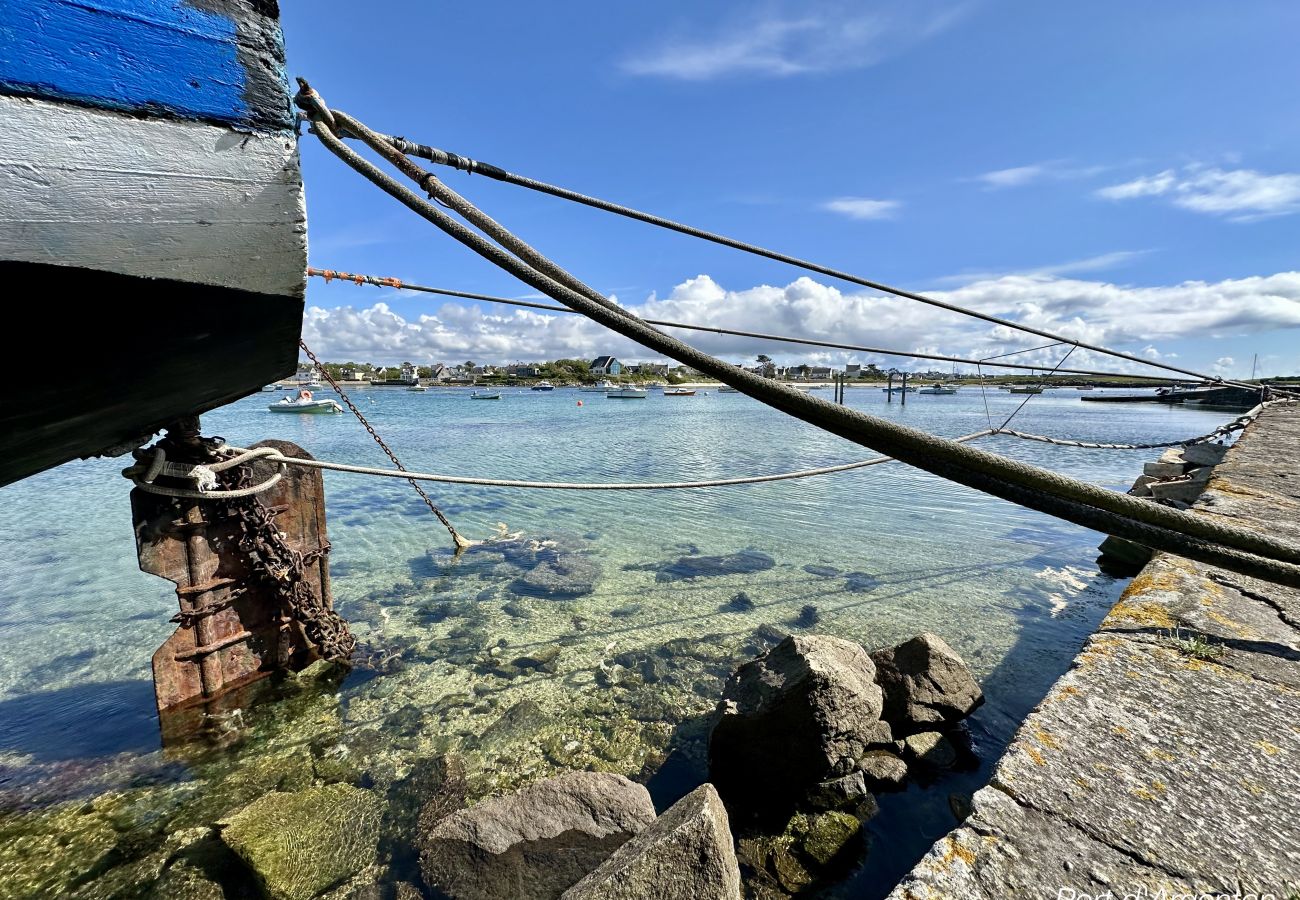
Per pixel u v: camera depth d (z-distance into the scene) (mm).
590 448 28250
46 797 4242
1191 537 2139
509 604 8227
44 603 8422
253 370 2527
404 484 18422
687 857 2539
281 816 3881
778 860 3547
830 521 13422
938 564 10094
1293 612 3285
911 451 1840
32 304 1406
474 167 3270
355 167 1962
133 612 8078
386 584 9109
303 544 5898
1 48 1203
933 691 4758
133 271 1424
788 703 3984
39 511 14891
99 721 5242
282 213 1564
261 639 5570
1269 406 14211
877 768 4172
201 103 1398
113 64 1300
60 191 1296
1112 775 2072
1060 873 1711
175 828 3941
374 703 5520
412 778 4414
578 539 11859
